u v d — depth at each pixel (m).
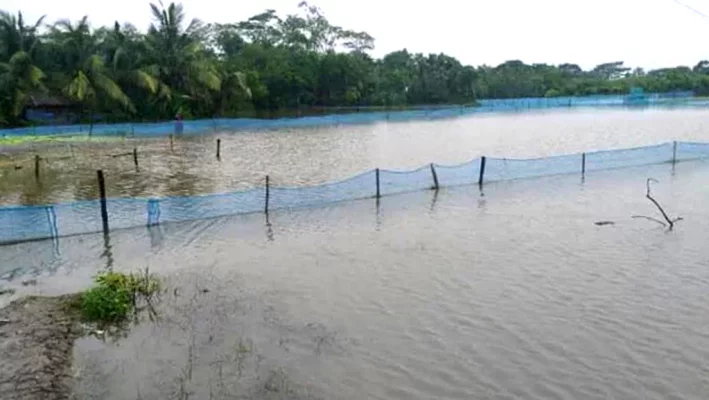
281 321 9.98
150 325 9.88
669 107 69.44
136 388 7.95
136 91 51.62
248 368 8.42
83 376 8.24
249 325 9.83
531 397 7.71
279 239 15.05
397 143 36.78
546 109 71.69
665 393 7.76
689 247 13.72
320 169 26.38
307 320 10.03
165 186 22.66
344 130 46.56
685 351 8.82
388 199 19.34
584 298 10.82
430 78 79.31
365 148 34.19
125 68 50.38
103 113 50.06
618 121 51.66
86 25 49.25
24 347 8.89
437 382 8.06
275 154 31.56
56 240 14.82
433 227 15.98
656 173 23.56
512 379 8.12
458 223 16.38
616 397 7.69
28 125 45.59
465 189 20.81
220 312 10.37
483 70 96.62
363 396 7.74
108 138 40.53
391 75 79.88
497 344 9.10
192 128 47.62
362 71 70.69
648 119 53.09
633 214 17.05
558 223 16.19
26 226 15.37
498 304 10.62
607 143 35.69
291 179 23.84
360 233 15.50
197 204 17.92
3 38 45.81
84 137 40.44
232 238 15.16
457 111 66.12
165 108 52.31
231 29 75.00
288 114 62.66
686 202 18.45
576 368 8.38
